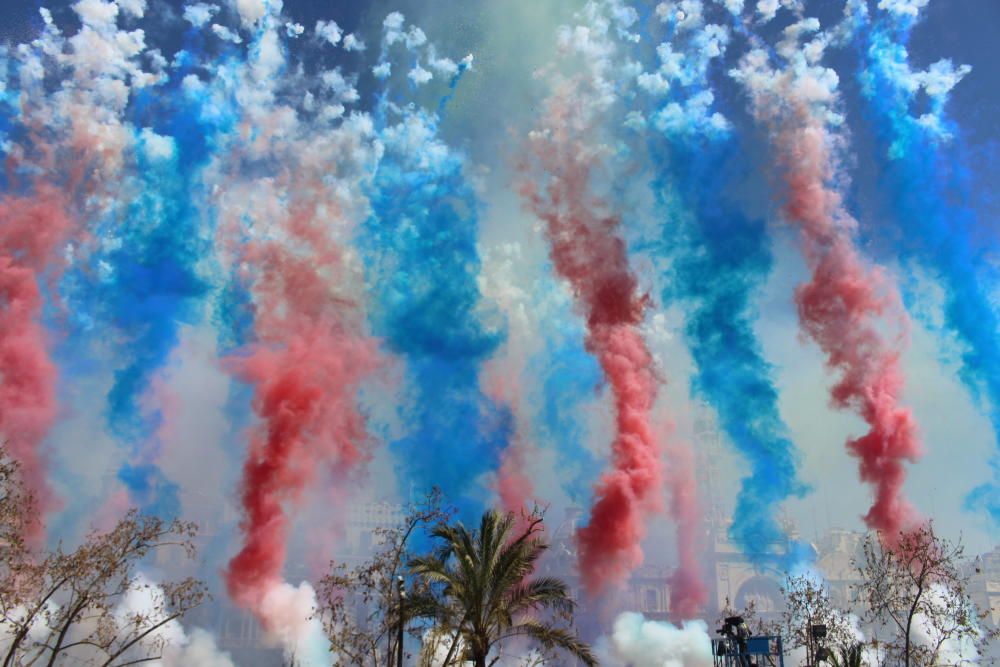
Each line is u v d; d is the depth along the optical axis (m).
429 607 43.28
